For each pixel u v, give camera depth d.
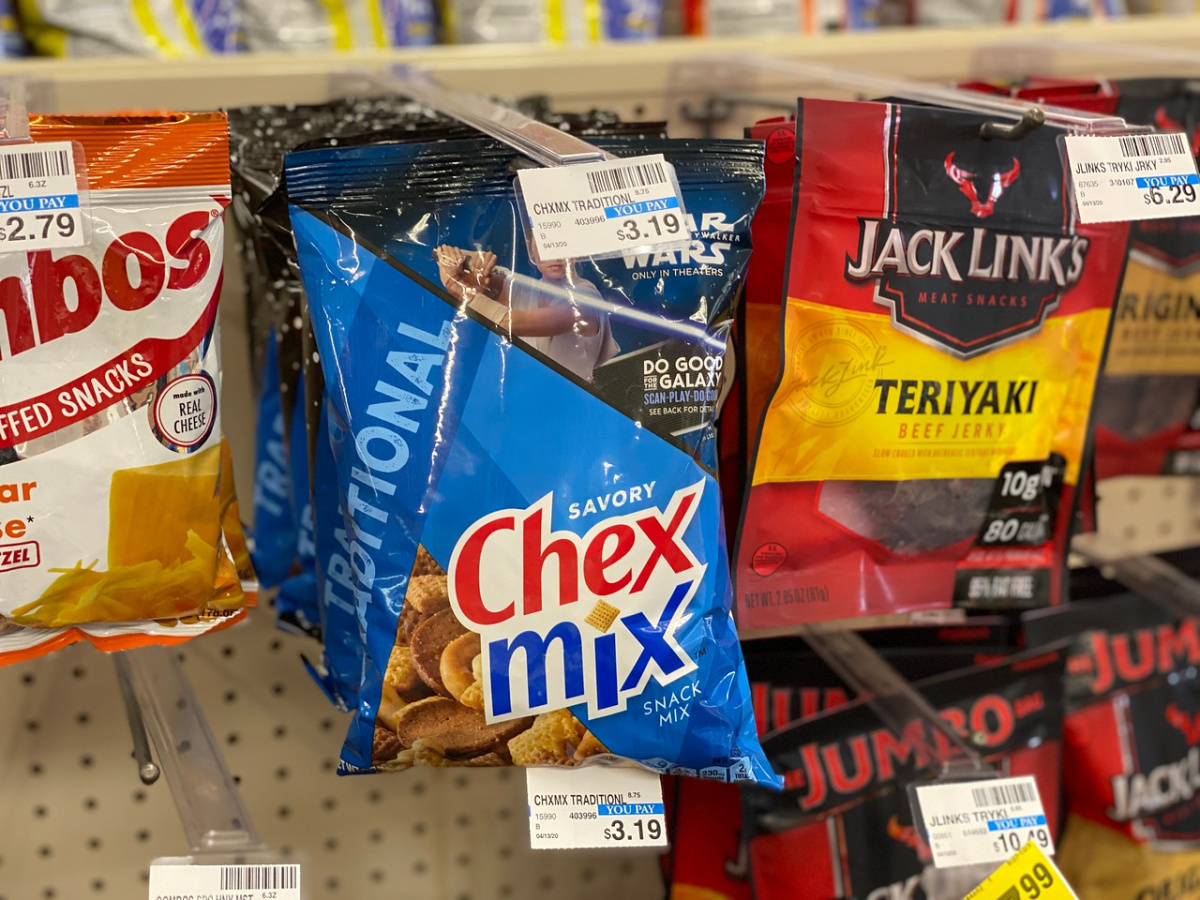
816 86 1.04
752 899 0.93
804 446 0.78
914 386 0.79
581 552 0.67
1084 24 1.10
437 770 1.13
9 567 0.65
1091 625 1.06
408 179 0.68
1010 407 0.81
